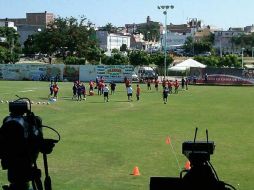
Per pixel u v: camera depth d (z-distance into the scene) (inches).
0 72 4033.0
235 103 2267.5
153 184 218.5
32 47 5812.0
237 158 954.1
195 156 216.8
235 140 1187.9
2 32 6579.7
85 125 1459.2
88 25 5659.5
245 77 3698.3
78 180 765.9
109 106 2081.7
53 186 724.0
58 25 5472.4
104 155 978.1
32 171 201.5
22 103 206.2
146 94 2768.2
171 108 2015.3
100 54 5285.4
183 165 883.4
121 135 1259.8
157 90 3063.5
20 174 199.0
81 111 1876.2
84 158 943.0
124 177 789.9
